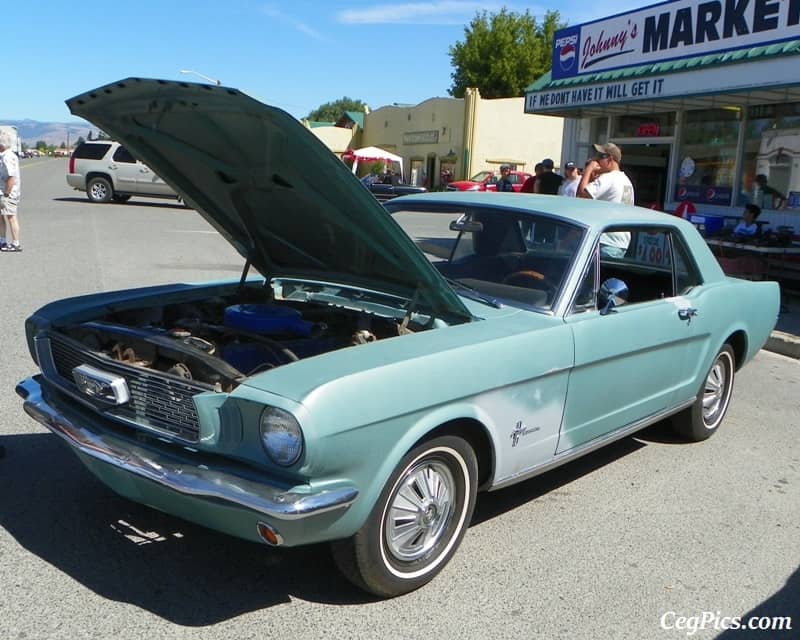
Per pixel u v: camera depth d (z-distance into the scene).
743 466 5.05
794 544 3.97
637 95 13.09
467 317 3.68
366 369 2.92
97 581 3.22
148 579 3.26
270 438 2.73
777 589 3.53
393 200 5.04
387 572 3.14
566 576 3.52
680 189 14.52
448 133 40.38
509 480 3.65
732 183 13.40
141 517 3.79
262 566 3.42
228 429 2.85
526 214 4.32
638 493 4.53
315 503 2.71
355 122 54.16
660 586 3.49
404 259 3.50
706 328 4.96
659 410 4.78
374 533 3.03
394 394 2.94
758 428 5.87
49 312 3.83
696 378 5.06
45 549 3.44
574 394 3.89
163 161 3.84
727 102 12.85
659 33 12.74
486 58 54.44
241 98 2.87
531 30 54.47
